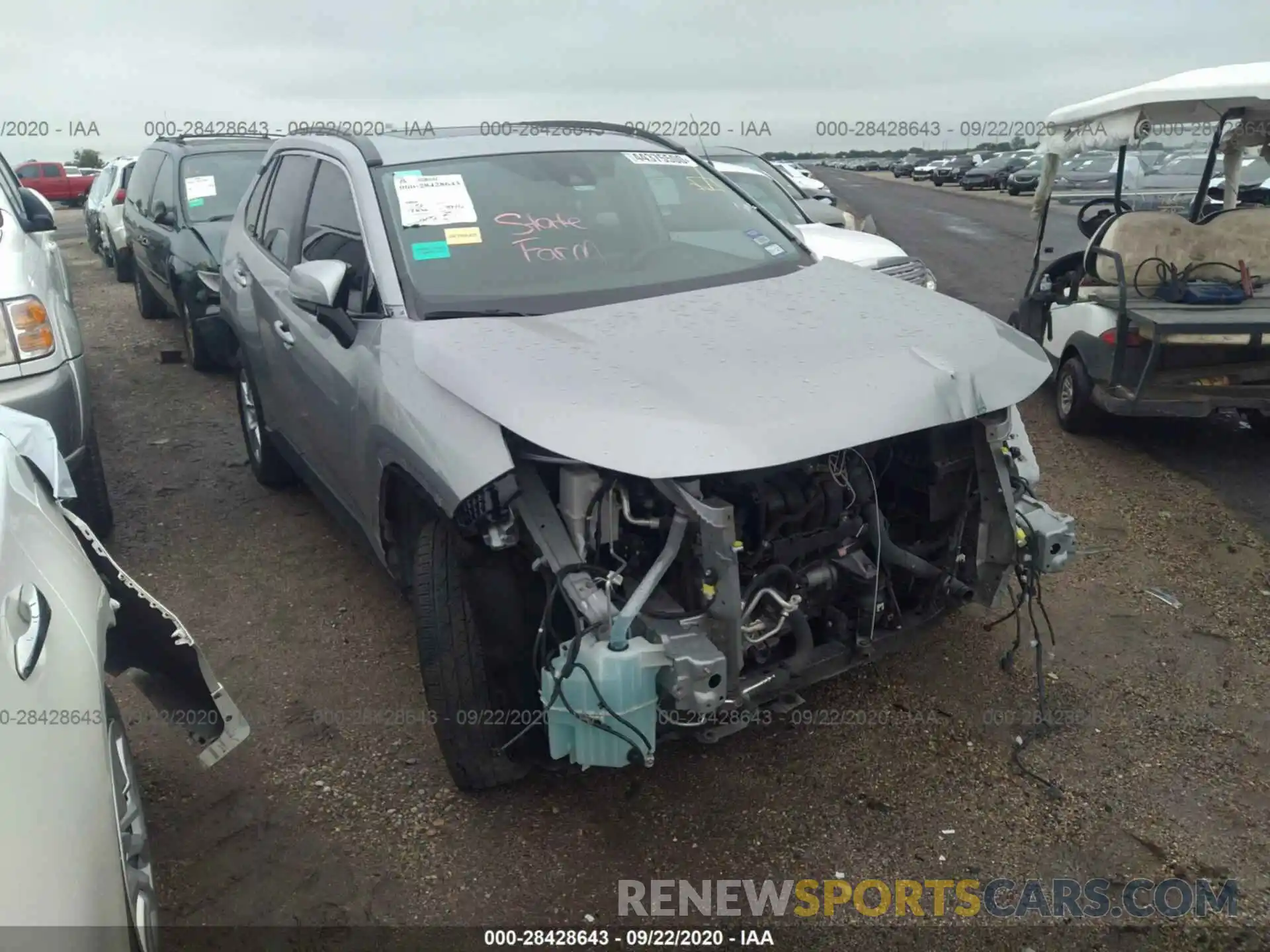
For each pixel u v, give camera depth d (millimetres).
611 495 2826
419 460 3025
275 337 4703
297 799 3328
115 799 2109
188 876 3004
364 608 4570
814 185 17562
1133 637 4148
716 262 3998
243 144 9805
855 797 3273
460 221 3814
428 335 3266
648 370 2971
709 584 2725
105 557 2824
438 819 3219
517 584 3096
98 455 5094
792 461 2678
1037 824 3133
